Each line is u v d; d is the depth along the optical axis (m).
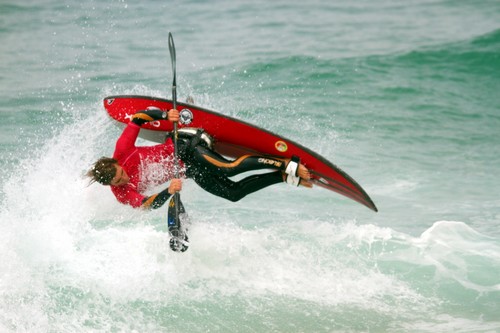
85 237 22.03
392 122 38.97
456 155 34.81
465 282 20.89
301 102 41.31
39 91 41.44
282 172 20.69
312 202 28.66
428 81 45.97
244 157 20.47
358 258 22.09
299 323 18.64
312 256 22.06
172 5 67.25
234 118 20.64
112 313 18.72
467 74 47.53
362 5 69.38
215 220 25.84
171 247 19.59
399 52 51.47
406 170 32.56
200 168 20.48
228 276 20.69
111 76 44.72
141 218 23.94
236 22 61.53
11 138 33.78
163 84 43.22
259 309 19.23
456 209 28.02
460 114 40.78
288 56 49.78
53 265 20.52
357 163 33.28
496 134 37.84
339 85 44.44
